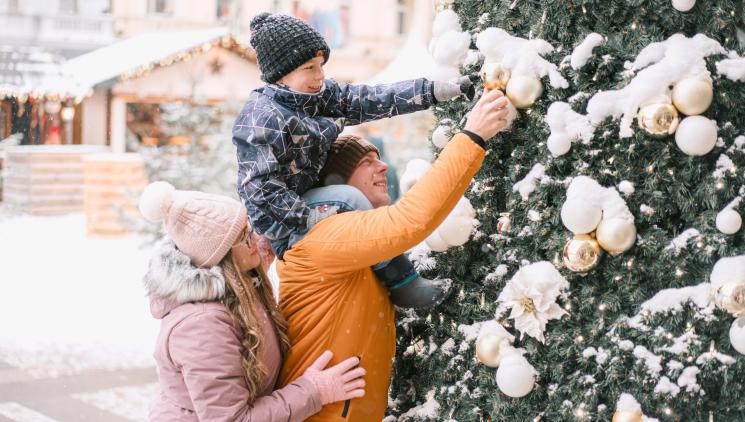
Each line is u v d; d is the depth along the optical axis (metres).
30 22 19.16
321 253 1.82
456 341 2.01
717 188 1.64
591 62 1.73
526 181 1.83
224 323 1.85
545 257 1.86
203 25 20.75
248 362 1.85
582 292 1.79
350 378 1.87
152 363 5.85
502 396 1.89
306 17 21.72
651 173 1.69
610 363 1.73
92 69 15.41
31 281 8.59
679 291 1.68
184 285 1.83
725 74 1.66
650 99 1.64
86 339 6.44
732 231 1.63
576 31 1.80
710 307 1.65
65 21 19.55
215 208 1.87
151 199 1.85
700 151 1.63
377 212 1.77
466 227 1.94
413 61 12.52
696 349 1.66
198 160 10.79
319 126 1.91
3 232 11.84
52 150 13.86
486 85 1.86
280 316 1.96
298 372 1.94
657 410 1.70
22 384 5.32
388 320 1.98
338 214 1.84
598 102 1.70
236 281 1.90
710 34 1.72
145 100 15.30
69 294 8.02
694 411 1.68
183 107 10.98
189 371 1.81
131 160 11.31
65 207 13.87
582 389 1.78
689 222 1.71
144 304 7.63
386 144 13.60
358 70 22.55
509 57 1.82
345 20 22.33
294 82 1.90
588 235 1.74
